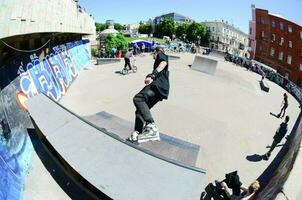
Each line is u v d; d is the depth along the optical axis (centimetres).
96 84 1538
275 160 898
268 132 1200
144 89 487
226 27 11412
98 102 1210
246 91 2039
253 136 1112
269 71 3375
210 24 11725
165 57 468
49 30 839
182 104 1367
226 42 11700
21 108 651
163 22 11062
